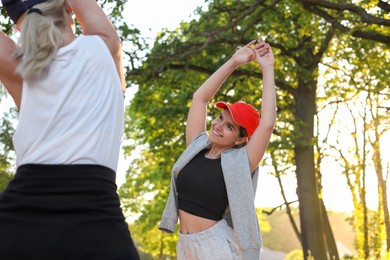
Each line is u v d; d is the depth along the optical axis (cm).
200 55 2083
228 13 1930
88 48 232
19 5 232
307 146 2069
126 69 1797
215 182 368
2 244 212
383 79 1706
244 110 379
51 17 233
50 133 222
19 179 219
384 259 1897
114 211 222
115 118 231
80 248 213
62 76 226
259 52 371
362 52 1928
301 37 2011
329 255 2484
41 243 211
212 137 381
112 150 229
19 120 226
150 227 3712
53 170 218
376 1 1415
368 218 2862
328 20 1524
